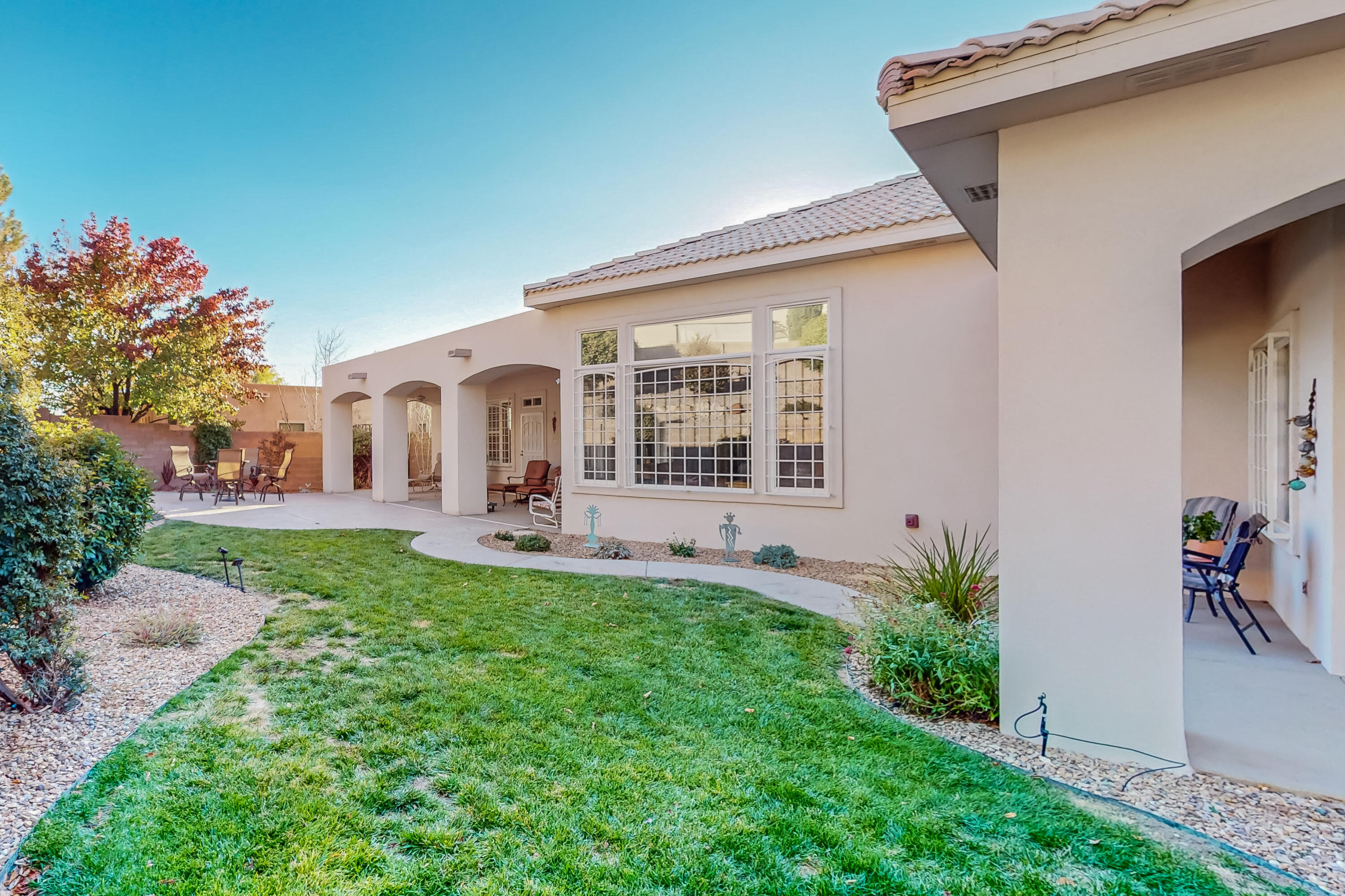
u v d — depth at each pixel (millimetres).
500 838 2549
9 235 18500
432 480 21594
